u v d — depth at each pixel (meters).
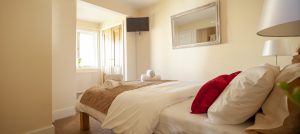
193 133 1.00
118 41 4.53
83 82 4.93
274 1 0.52
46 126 1.86
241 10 2.62
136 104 1.33
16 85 1.64
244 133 0.82
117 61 4.58
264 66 0.93
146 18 3.94
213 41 2.89
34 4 1.76
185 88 1.71
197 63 3.15
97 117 1.72
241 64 2.63
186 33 3.28
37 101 1.79
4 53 1.57
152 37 3.93
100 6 3.38
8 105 1.59
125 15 3.97
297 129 0.72
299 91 0.30
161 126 1.18
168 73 3.63
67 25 2.77
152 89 1.70
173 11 3.51
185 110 1.21
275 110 0.79
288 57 2.23
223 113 0.91
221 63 2.85
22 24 1.68
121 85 2.07
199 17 3.09
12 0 1.61
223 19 2.81
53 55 2.58
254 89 0.81
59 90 2.65
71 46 2.82
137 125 1.22
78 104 2.07
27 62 1.71
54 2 2.60
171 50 3.56
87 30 5.07
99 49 5.34
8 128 1.60
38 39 1.79
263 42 2.41
